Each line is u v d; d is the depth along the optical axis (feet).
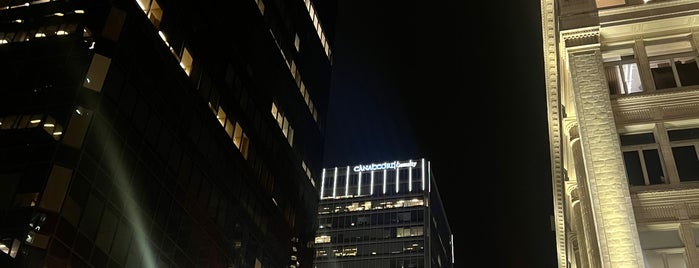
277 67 282.56
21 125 151.12
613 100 127.54
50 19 169.48
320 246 611.88
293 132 292.40
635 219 113.39
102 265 148.66
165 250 175.11
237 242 219.61
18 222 134.82
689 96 124.26
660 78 128.98
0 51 165.07
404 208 623.36
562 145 178.29
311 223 300.20
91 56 160.25
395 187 641.81
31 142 147.43
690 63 129.18
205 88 211.61
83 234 144.05
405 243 595.88
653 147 121.29
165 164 181.16
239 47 244.22
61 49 162.71
